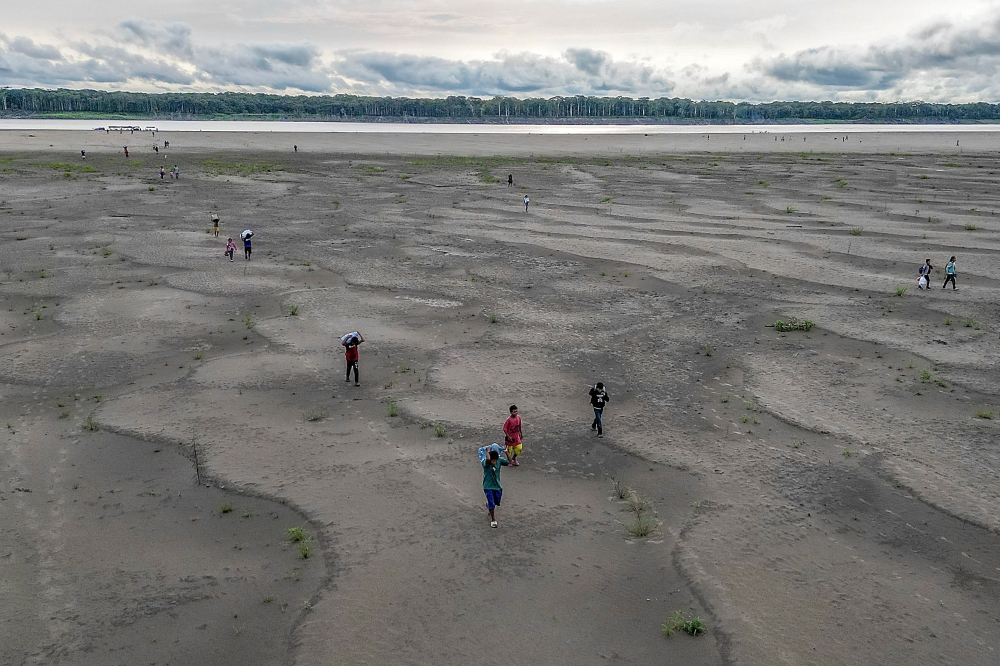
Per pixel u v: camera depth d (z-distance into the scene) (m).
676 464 16.98
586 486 16.02
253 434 18.52
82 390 21.72
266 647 10.94
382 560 13.09
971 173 82.38
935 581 12.64
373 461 17.08
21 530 14.14
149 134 161.50
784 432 18.78
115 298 31.88
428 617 11.55
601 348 25.72
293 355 24.67
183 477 16.36
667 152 124.44
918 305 30.69
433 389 21.72
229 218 54.34
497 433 18.69
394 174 85.50
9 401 20.88
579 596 12.12
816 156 111.00
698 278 36.03
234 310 30.16
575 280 35.91
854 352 25.09
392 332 27.36
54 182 72.62
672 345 26.06
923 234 46.50
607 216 55.50
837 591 12.30
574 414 19.98
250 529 14.22
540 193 69.06
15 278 35.34
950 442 18.09
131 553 13.40
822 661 10.61
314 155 113.38
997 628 11.41
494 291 33.72
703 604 11.91
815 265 38.47
